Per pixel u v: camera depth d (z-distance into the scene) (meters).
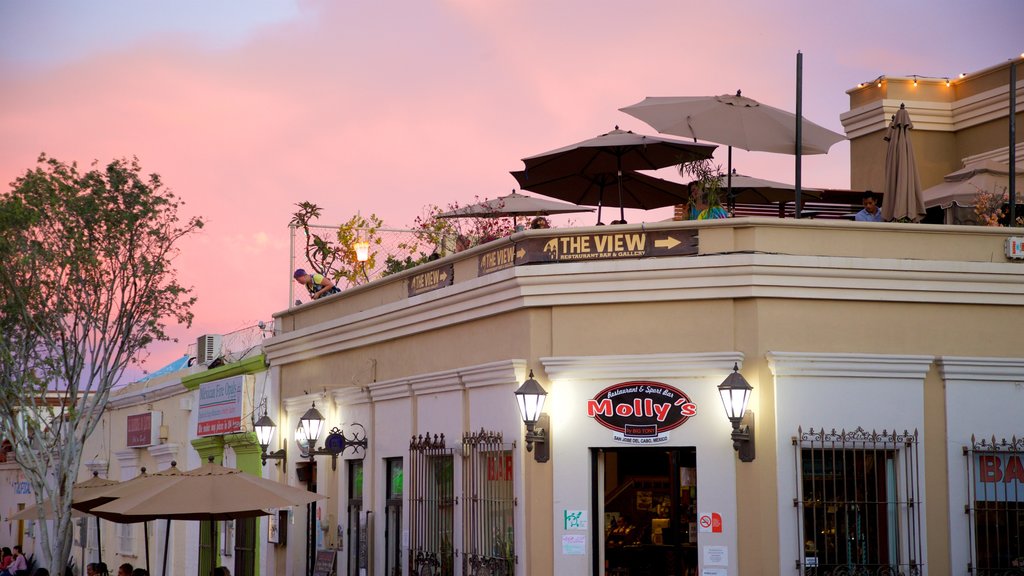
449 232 23.36
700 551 14.05
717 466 14.13
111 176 23.98
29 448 23.59
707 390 14.30
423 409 17.56
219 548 25.34
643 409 14.44
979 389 14.61
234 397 24.08
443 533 16.80
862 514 14.23
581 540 14.48
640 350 14.52
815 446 14.12
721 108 16.03
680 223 14.47
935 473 14.39
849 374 14.20
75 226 23.67
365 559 18.91
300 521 21.66
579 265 14.66
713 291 14.22
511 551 15.15
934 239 14.70
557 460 14.66
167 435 28.83
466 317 16.41
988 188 19.98
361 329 19.44
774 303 14.16
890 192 16.78
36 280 23.47
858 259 14.20
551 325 14.93
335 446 19.70
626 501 15.39
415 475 17.36
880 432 14.24
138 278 24.23
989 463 14.56
